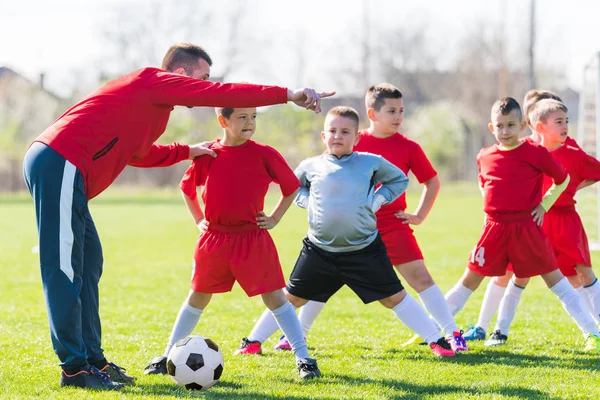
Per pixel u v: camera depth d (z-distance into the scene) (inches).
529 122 499.2
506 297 462.0
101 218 1884.8
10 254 1088.2
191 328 386.6
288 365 389.4
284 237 1325.0
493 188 434.9
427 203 452.8
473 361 395.9
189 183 389.4
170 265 958.4
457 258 1002.7
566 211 462.0
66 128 325.1
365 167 395.5
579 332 494.3
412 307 405.4
